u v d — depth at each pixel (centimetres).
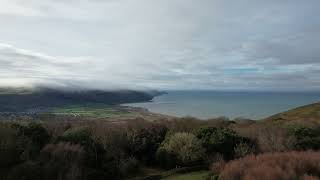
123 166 5572
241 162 4894
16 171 4591
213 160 5759
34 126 5759
